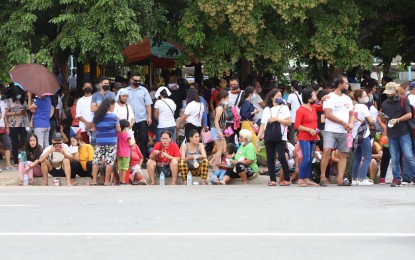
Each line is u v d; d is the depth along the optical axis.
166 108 37.53
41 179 35.16
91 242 18.30
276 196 27.75
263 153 36.81
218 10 41.47
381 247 17.52
